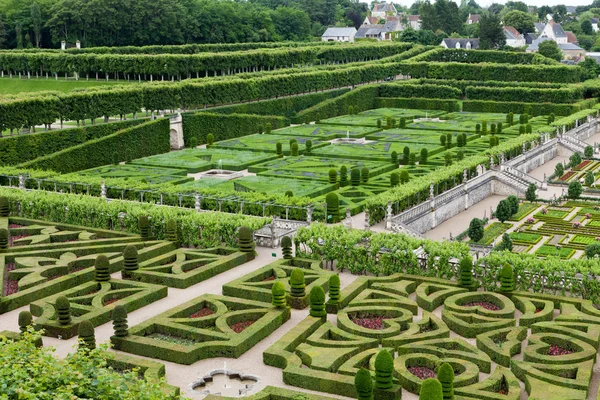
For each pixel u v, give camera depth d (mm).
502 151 115375
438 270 64375
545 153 137250
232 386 46250
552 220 93250
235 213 85938
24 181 100938
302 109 196000
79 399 31891
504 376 45219
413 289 62688
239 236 73062
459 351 48312
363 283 62656
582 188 109062
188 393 44875
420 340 50562
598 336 49938
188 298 62094
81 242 74812
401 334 51312
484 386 43625
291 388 45656
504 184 109812
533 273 60469
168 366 49062
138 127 134250
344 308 56938
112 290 62156
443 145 139875
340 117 191125
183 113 149750
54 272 66562
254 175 114562
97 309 57250
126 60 197750
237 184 105062
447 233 89188
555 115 190375
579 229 88438
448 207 96562
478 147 137125
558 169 120062
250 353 51188
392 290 61031
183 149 144125
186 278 64688
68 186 99375
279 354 48875
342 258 68375
